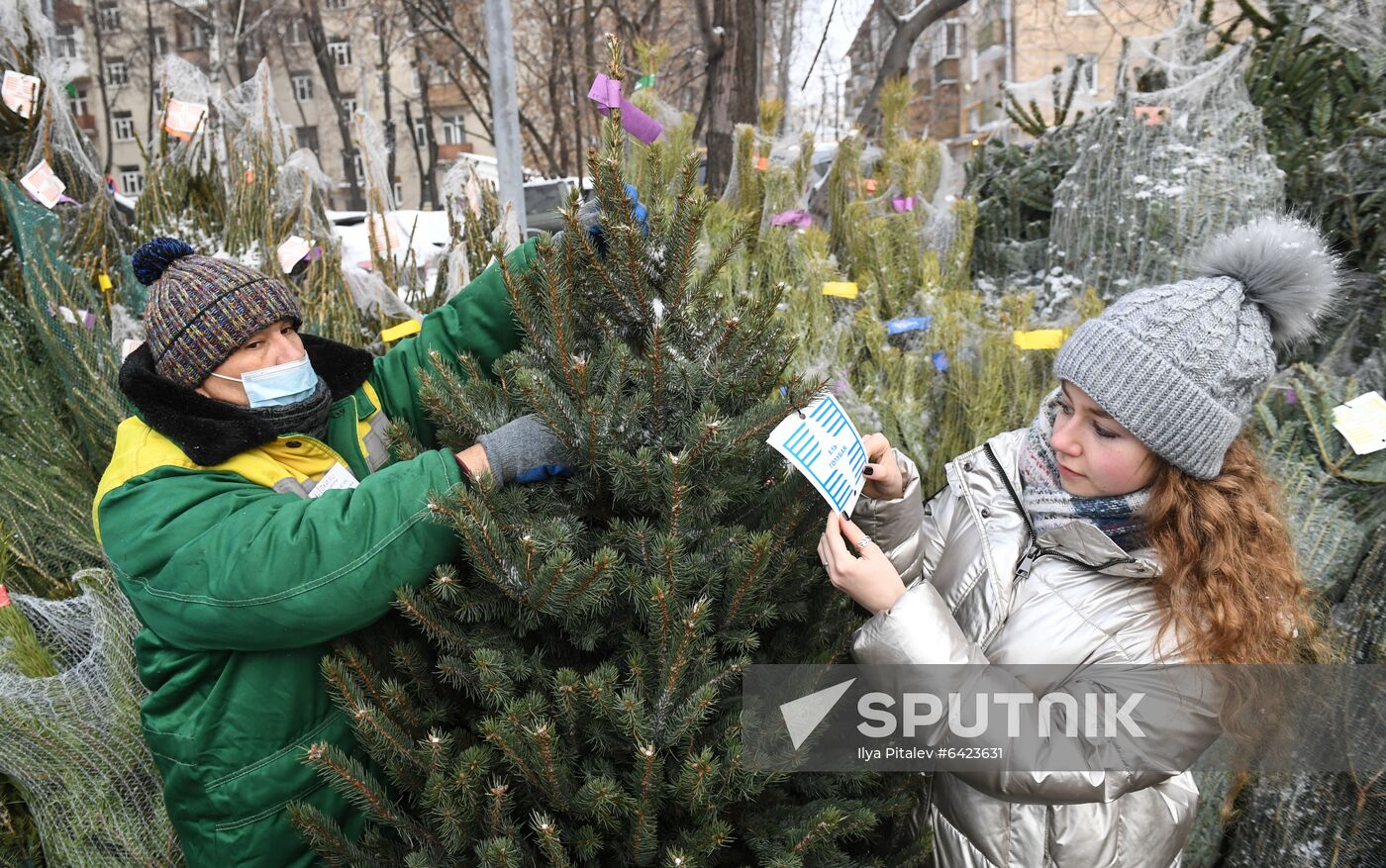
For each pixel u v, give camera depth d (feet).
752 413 4.42
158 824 6.06
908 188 11.75
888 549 5.04
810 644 4.96
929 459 8.16
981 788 4.46
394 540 4.22
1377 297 9.41
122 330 8.60
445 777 4.20
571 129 62.54
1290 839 6.71
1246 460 4.67
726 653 4.60
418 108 100.01
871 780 4.98
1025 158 14.29
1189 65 12.44
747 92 23.50
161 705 4.75
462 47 55.26
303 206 11.73
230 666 4.63
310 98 95.14
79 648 6.46
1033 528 4.95
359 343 9.59
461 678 4.34
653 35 47.91
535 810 4.26
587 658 4.71
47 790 5.96
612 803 3.95
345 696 4.27
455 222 12.02
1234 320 4.27
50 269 8.37
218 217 11.94
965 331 8.57
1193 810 4.87
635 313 4.75
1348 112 10.81
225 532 4.37
